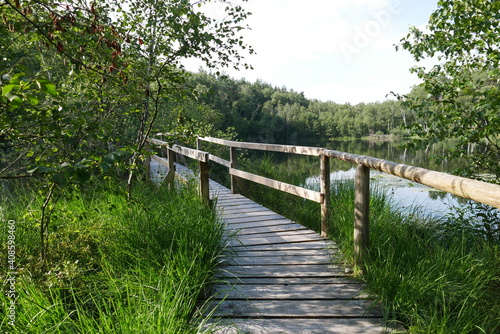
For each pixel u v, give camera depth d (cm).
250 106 9488
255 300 246
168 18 480
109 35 281
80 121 262
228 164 687
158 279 236
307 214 559
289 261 319
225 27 496
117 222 340
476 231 379
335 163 1795
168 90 395
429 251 304
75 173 171
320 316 223
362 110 12794
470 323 194
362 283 270
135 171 365
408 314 213
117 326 189
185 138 443
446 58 463
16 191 437
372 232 317
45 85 151
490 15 390
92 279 252
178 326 194
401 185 952
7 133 241
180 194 462
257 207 554
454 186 165
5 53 316
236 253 337
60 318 201
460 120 416
